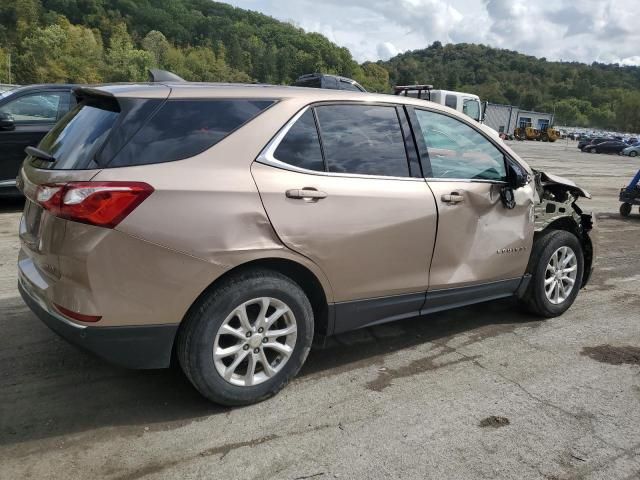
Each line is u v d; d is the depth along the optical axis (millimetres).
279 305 3152
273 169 3084
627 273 6527
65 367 3553
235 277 2998
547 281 4684
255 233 2965
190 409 3137
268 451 2785
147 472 2598
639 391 3561
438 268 3822
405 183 3596
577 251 4855
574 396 3465
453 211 3805
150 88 3037
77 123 3135
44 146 3289
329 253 3242
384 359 3896
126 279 2719
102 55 112062
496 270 4203
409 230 3564
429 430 3025
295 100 3283
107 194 2643
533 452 2867
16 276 5238
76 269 2680
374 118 3605
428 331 4441
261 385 3189
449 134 3977
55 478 2527
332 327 3447
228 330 3010
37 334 4000
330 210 3219
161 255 2754
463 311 4938
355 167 3412
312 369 3707
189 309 2918
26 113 8016
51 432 2869
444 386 3533
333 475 2621
